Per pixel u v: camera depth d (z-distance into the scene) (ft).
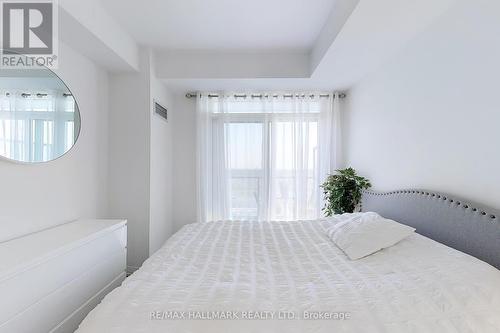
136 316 3.34
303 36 9.02
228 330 3.16
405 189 7.42
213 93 12.34
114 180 9.96
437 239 5.75
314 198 12.35
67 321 5.34
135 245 10.02
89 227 6.89
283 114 12.39
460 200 5.31
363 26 6.47
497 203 4.68
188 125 12.62
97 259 6.41
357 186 9.86
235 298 3.74
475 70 5.12
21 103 6.07
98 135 9.29
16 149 5.94
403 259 4.85
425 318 3.32
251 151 12.46
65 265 5.31
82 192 8.44
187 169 12.66
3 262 4.36
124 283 4.29
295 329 3.18
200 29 8.60
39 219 6.69
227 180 12.31
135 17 7.94
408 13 5.94
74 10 6.24
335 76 10.16
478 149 5.06
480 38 5.00
